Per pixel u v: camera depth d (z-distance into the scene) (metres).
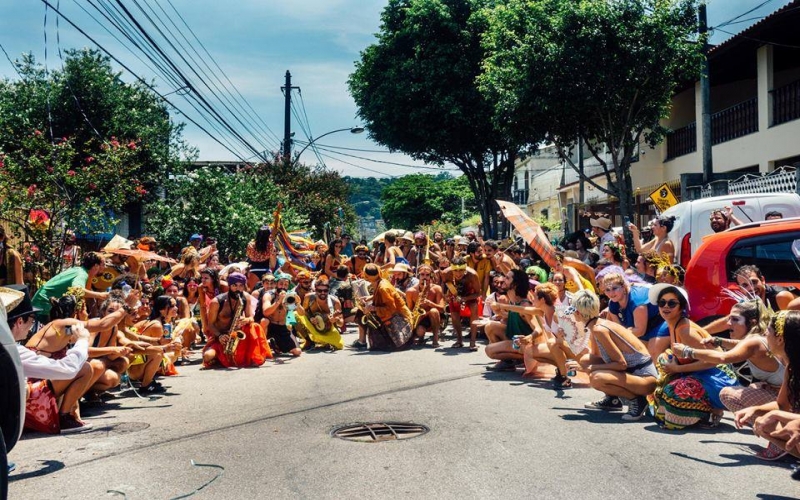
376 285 12.18
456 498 4.59
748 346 5.74
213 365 10.74
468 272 11.86
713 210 10.55
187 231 20.89
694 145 24.31
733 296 7.31
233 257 21.33
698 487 4.72
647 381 6.66
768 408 5.02
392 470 5.21
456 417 6.90
